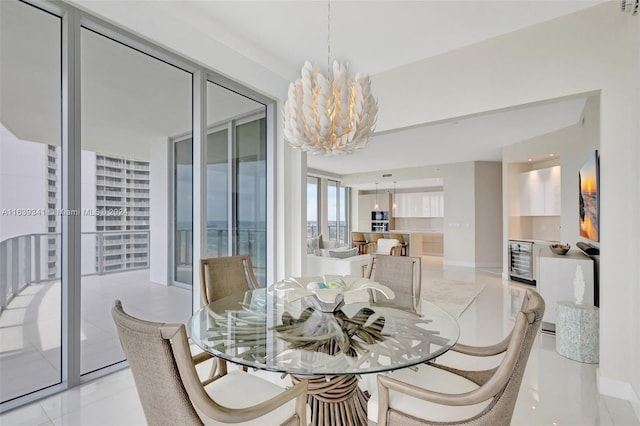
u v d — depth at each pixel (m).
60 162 2.09
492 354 1.50
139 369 1.01
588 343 2.61
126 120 2.84
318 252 5.09
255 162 3.70
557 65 2.42
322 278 2.06
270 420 1.20
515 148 6.06
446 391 1.38
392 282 2.50
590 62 2.29
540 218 6.18
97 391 2.08
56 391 2.03
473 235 7.89
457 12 2.42
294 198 3.88
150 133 2.96
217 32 2.74
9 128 1.96
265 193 3.84
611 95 2.21
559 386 2.25
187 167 3.10
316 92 1.74
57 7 2.04
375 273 2.60
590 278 3.15
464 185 8.05
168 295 3.18
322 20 2.56
